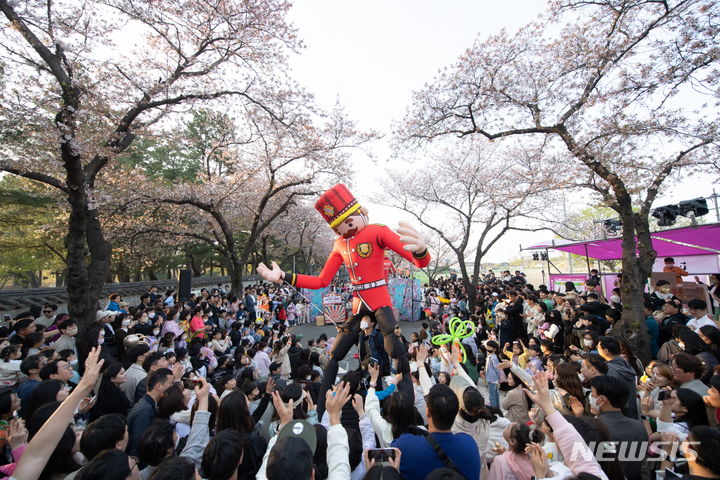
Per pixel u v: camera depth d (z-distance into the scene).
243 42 10.09
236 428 3.11
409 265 31.64
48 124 7.78
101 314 8.84
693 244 10.38
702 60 7.25
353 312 4.10
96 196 8.52
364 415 3.30
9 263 18.84
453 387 3.56
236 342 9.61
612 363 4.18
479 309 12.45
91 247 8.55
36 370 4.52
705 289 8.48
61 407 2.54
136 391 4.66
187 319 9.53
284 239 28.62
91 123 8.83
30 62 7.96
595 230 18.23
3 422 3.06
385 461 2.34
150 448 2.77
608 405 3.14
